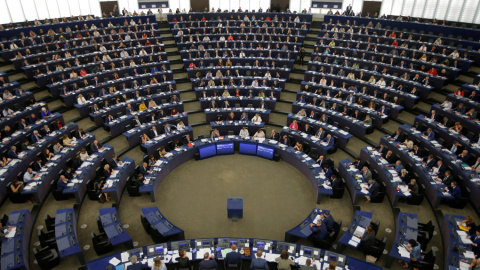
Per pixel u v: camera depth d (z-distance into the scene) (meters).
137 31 33.16
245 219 15.38
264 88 25.02
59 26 31.22
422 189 14.99
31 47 27.45
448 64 24.91
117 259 11.73
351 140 20.70
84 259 12.38
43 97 23.34
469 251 11.81
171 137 19.86
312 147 19.33
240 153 20.53
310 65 27.48
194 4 40.91
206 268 10.59
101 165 17.42
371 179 16.16
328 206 16.06
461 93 21.00
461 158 16.47
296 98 24.34
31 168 16.38
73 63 26.80
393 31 30.56
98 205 15.84
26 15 33.94
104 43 29.69
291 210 15.95
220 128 21.23
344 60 27.59
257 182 17.94
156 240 13.47
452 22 31.05
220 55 30.03
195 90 25.11
